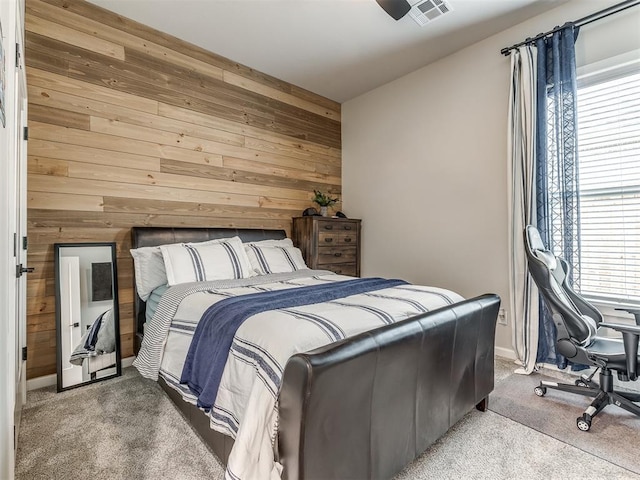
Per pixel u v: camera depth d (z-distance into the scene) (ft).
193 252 8.87
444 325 5.29
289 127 13.24
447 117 11.25
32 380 7.73
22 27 6.87
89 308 8.30
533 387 7.98
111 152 8.96
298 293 6.77
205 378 5.23
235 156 11.61
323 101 14.48
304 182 13.75
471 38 10.21
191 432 6.07
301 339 4.25
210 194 10.97
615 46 7.94
